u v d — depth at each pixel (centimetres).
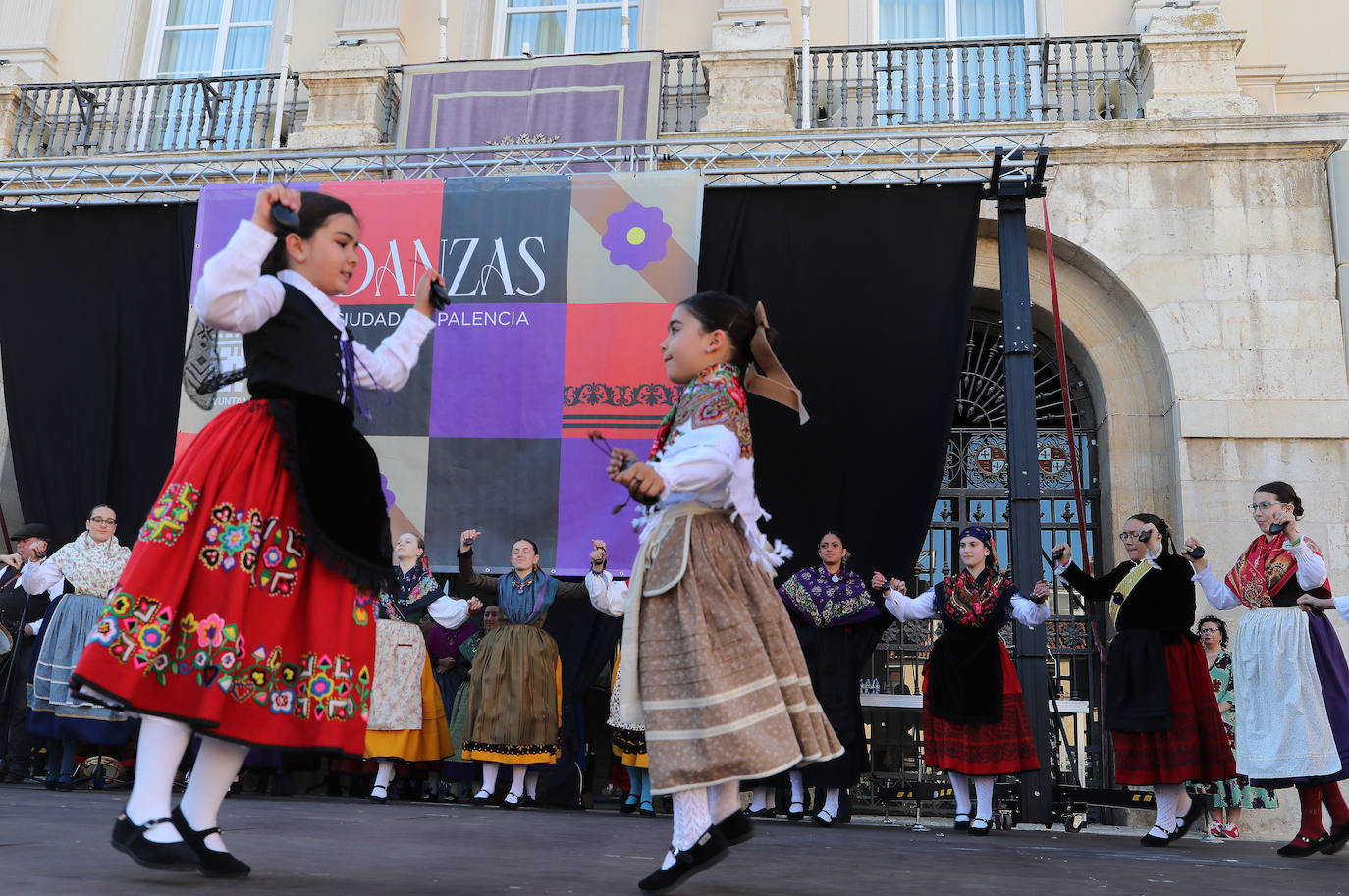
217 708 191
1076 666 801
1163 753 472
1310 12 892
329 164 845
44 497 704
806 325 675
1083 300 823
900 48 858
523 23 995
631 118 819
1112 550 794
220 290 196
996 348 865
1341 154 788
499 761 566
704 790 212
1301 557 448
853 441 664
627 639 218
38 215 729
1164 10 841
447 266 682
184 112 994
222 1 1027
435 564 650
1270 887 295
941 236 668
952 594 535
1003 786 575
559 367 664
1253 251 789
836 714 552
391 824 390
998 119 846
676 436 224
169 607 190
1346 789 707
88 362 713
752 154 682
